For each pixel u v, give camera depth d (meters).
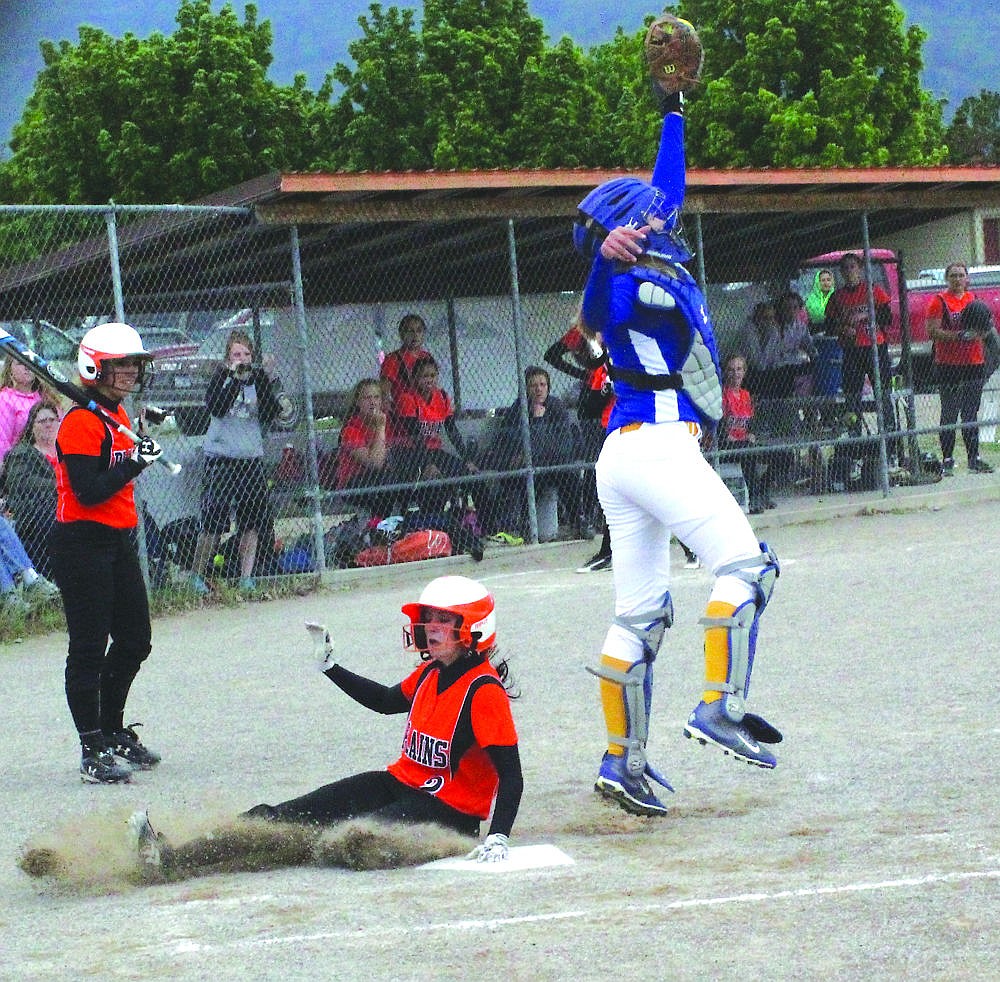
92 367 10.81
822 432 24.81
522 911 6.61
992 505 23.98
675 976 5.60
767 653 13.77
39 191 45.22
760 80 46.69
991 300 28.19
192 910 6.96
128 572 10.83
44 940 6.62
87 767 10.41
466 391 24.14
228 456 19.31
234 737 11.88
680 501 8.41
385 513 21.05
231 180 44.53
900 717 10.91
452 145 44.78
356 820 7.96
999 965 5.55
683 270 8.71
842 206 24.30
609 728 8.81
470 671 8.01
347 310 23.08
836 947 5.84
